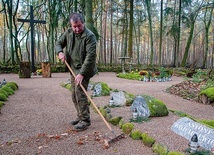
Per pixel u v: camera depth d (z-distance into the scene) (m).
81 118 3.28
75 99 3.44
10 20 15.48
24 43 29.27
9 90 6.21
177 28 21.55
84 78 3.22
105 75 14.08
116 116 3.62
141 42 37.03
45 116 4.04
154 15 30.03
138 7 26.69
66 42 3.38
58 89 7.22
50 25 19.30
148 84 9.20
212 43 30.89
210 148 2.35
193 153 2.23
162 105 3.73
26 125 3.52
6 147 2.68
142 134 2.80
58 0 17.72
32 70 13.34
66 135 3.04
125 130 3.07
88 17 11.76
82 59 3.23
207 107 4.95
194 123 2.75
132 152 2.51
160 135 2.75
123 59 14.51
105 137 2.93
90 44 3.11
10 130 3.29
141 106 3.70
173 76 14.77
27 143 2.79
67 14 18.39
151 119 3.46
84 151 2.56
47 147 2.67
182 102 5.49
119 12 25.67
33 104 5.02
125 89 7.39
